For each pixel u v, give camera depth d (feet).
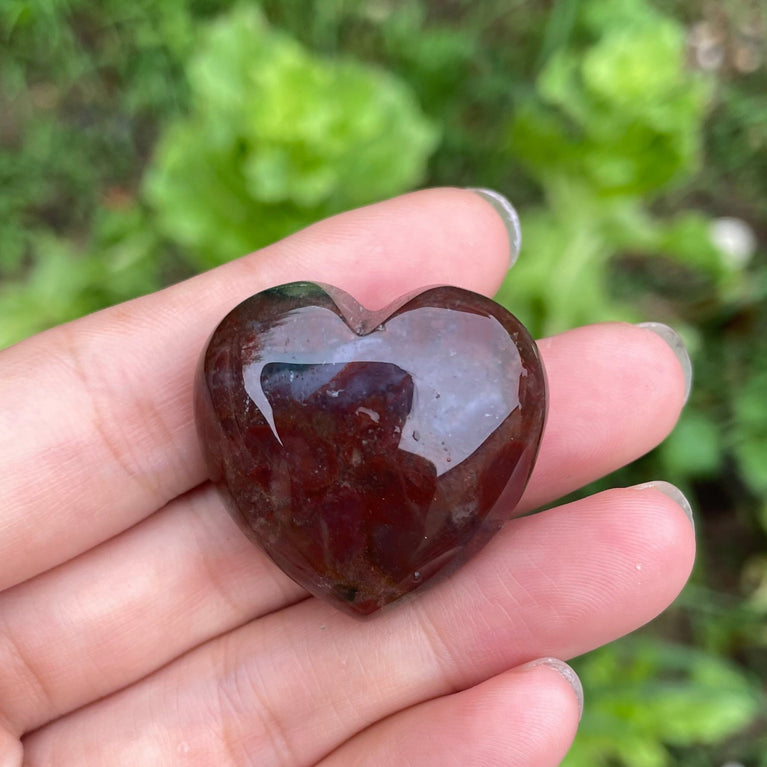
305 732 0.27
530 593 0.25
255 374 0.22
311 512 0.22
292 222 0.38
